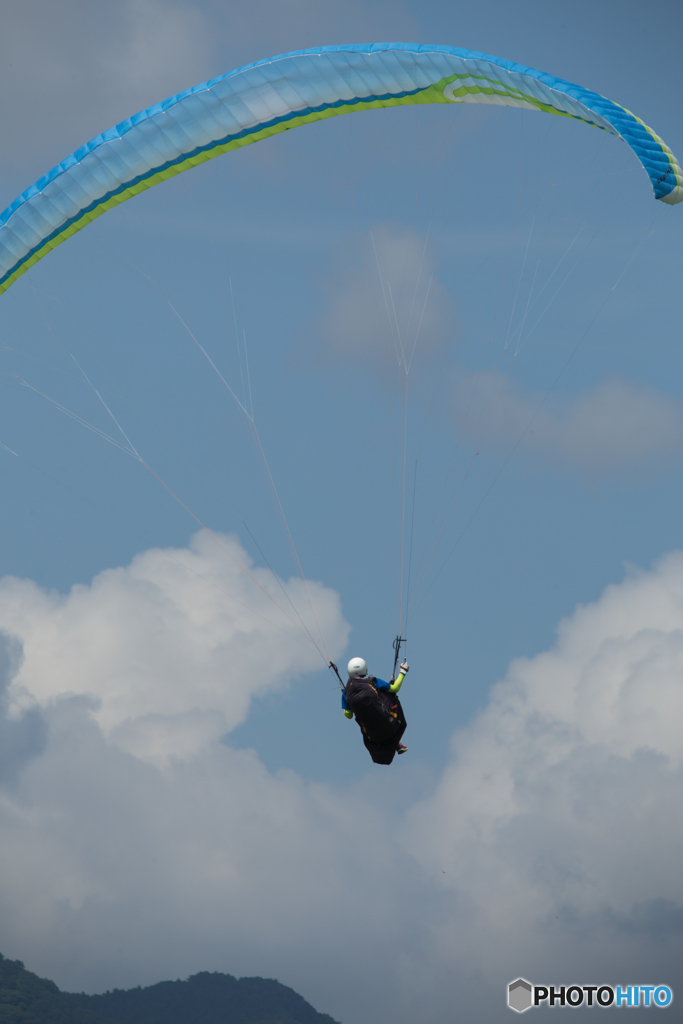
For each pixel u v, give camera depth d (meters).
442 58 50.91
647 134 45.19
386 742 44.62
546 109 51.53
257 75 54.28
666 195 44.22
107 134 56.19
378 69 53.03
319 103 56.41
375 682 45.25
